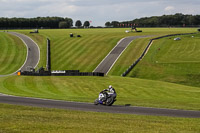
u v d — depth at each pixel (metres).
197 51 121.56
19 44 150.75
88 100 34.59
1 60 123.69
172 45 133.88
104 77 76.44
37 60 123.12
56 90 57.62
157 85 67.69
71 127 17.14
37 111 24.20
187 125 18.84
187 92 58.41
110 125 18.16
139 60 110.62
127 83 67.75
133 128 17.33
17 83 66.06
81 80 70.62
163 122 19.95
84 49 134.50
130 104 31.12
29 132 15.49
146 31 199.88
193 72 93.62
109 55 122.50
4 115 20.97
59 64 115.81
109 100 29.83
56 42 152.50
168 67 100.00
